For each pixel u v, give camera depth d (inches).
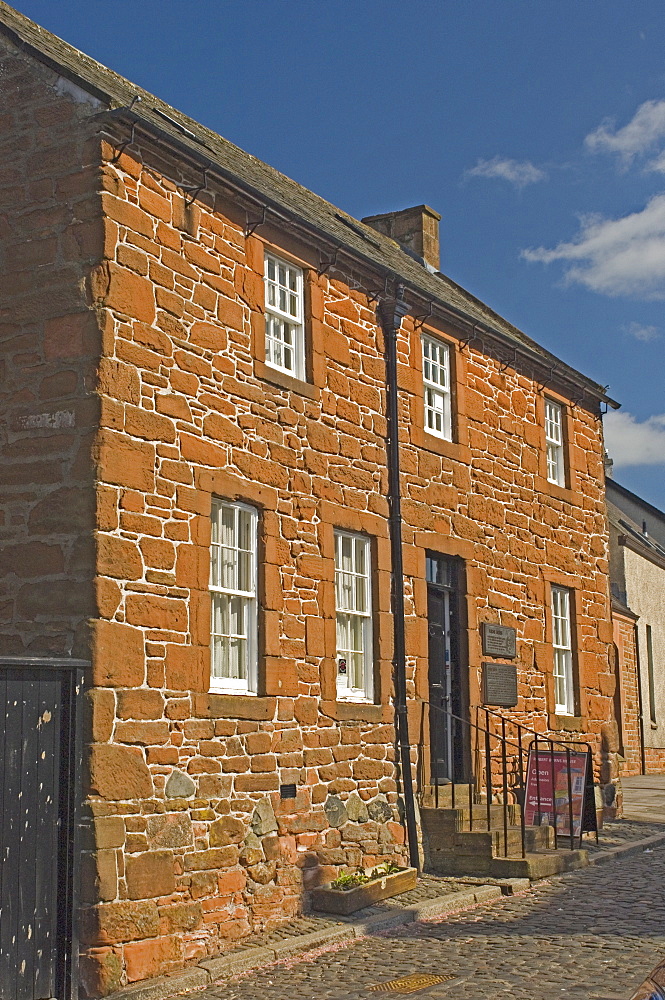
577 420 739.4
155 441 397.4
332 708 474.3
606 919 414.9
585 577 718.5
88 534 369.4
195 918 382.6
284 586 456.8
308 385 485.7
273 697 439.5
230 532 439.8
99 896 346.6
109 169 396.5
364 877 456.4
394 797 508.4
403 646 525.0
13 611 377.7
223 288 442.3
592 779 563.5
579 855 535.8
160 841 374.0
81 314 386.3
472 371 621.3
